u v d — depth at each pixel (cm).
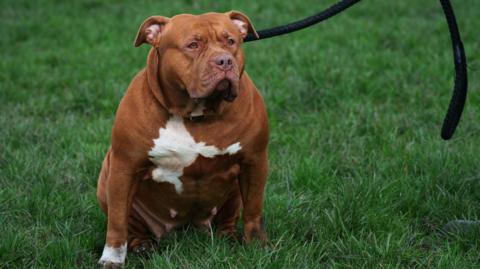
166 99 787
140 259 845
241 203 918
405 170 1070
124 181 815
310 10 2178
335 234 891
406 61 1623
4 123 1307
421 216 962
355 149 1171
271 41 1819
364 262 821
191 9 2236
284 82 1488
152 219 902
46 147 1198
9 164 1111
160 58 788
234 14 821
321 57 1655
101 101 1443
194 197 851
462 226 894
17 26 2094
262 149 836
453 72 1516
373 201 964
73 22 2153
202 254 843
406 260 834
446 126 923
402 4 2208
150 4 2328
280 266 796
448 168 1054
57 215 952
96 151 1156
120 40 1933
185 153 802
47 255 846
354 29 1919
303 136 1207
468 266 808
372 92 1433
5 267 836
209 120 796
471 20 1978
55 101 1462
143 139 798
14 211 959
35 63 1761
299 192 1014
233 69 751
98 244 902
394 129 1242
